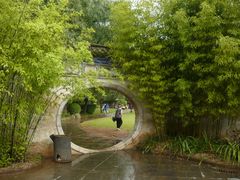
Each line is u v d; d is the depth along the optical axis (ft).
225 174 28.81
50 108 36.27
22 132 30.89
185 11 35.88
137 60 38.63
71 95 34.19
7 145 30.12
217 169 30.71
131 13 38.29
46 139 36.17
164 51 38.24
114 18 38.91
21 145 30.78
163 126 40.86
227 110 34.47
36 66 25.88
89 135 58.85
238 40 30.42
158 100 38.45
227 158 31.81
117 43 39.37
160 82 37.45
